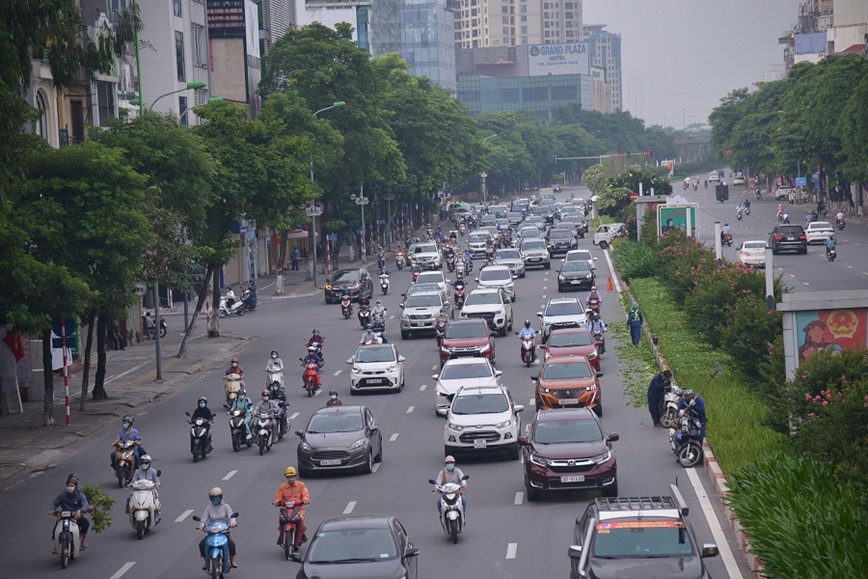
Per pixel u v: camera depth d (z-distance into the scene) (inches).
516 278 5551.2
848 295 2046.0
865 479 1467.8
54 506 1638.8
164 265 3201.3
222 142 3922.2
